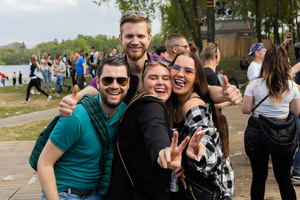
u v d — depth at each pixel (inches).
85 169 79.0
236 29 1599.4
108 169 77.9
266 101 121.1
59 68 632.4
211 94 87.2
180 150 55.8
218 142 83.3
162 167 59.4
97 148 78.5
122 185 75.5
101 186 77.9
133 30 103.7
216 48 149.6
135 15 103.7
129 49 105.4
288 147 115.7
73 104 71.6
